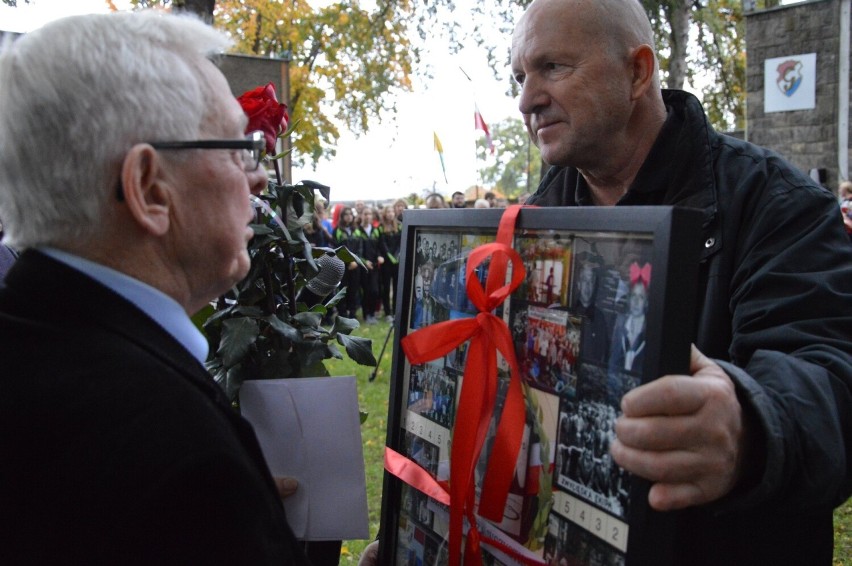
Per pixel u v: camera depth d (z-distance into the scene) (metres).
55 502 0.69
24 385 0.72
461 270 0.97
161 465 0.68
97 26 0.81
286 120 1.31
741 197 1.11
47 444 0.70
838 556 3.07
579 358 0.76
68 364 0.73
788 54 11.01
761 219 1.07
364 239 9.61
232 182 0.88
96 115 0.77
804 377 0.83
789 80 11.02
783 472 0.76
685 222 0.65
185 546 0.68
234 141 0.87
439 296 1.02
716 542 1.02
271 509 0.77
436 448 1.00
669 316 0.65
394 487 1.11
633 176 1.31
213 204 0.86
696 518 1.01
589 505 0.74
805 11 10.77
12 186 0.80
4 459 0.70
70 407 0.71
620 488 0.71
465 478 0.86
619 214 0.70
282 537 0.77
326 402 1.17
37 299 0.78
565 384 0.78
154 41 0.84
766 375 0.84
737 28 12.81
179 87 0.82
